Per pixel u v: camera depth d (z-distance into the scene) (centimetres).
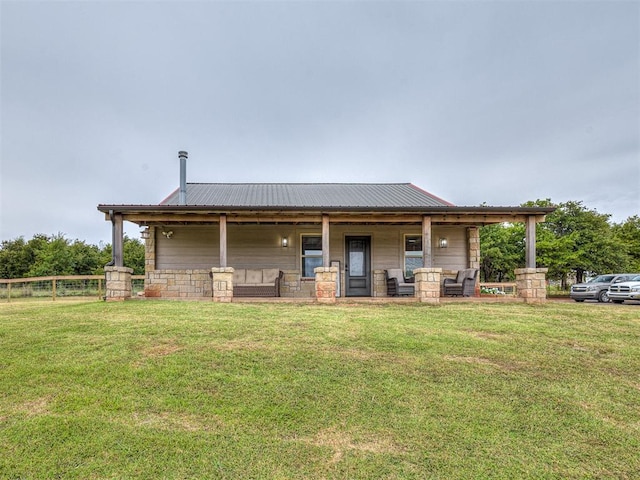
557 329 563
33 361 390
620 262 2112
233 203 1045
